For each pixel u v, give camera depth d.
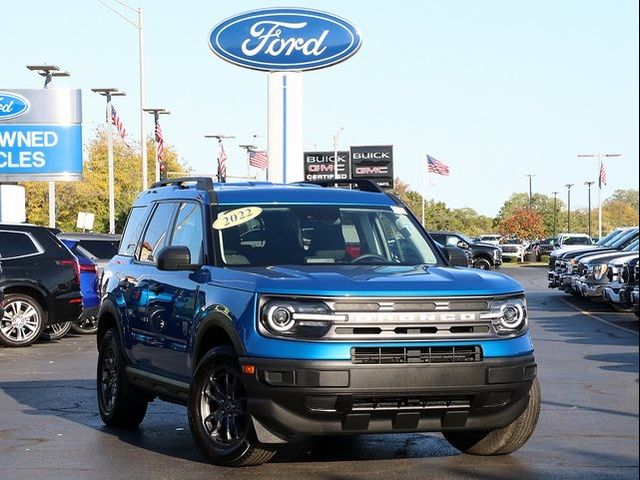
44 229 19.16
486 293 7.94
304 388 7.56
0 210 37.97
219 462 8.28
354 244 9.13
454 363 7.75
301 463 8.48
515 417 8.11
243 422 8.13
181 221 9.65
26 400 12.09
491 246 52.31
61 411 11.30
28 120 38.28
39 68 41.75
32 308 18.73
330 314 7.64
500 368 7.85
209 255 8.89
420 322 7.75
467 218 138.00
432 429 7.92
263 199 9.33
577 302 29.56
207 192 9.37
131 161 85.75
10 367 15.46
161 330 9.32
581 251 30.72
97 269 21.28
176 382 9.01
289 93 28.75
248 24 28.70
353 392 7.56
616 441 9.25
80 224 44.06
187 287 8.91
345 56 28.55
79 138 38.50
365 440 9.53
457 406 7.87
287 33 28.59
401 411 7.77
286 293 7.75
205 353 8.59
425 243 9.45
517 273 53.47
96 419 10.79
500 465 8.34
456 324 7.82
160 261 8.86
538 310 26.39
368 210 9.45
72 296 19.05
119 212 76.75
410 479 7.85
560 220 138.00
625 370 14.30
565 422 10.20
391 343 7.66
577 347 17.45
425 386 7.67
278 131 28.80
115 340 10.36
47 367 15.45
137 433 9.98
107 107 52.09
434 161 64.50
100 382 10.66
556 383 12.97
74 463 8.55
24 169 38.25
